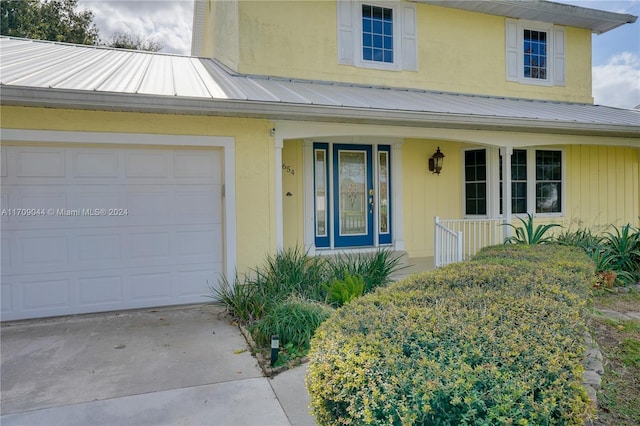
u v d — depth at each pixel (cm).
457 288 330
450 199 959
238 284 562
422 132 737
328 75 837
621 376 349
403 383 186
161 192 591
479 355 207
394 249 897
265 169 629
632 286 659
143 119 564
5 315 528
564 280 388
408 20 898
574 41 1052
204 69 787
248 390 351
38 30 2038
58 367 394
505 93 982
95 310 564
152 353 427
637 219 1080
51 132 527
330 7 839
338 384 201
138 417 309
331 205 862
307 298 531
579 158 1024
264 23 791
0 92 450
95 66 665
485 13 959
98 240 564
